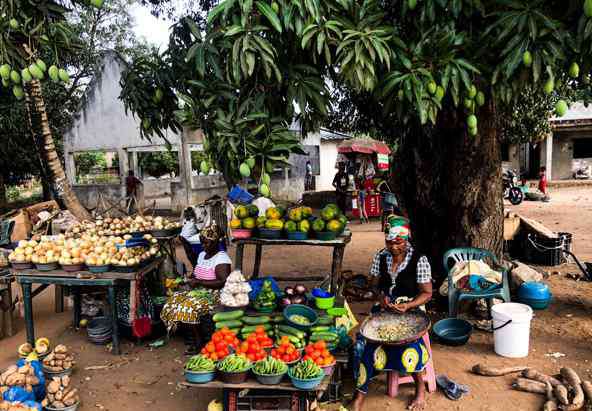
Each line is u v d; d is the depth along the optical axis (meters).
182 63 3.83
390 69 3.18
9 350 4.95
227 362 3.19
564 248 7.66
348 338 3.87
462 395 3.69
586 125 19.20
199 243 5.72
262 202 4.95
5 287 5.22
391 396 3.71
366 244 9.76
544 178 15.85
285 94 3.37
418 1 3.19
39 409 3.41
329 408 3.50
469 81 3.00
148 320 4.81
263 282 4.10
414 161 5.74
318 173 20.22
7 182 16.45
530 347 4.52
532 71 3.02
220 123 2.97
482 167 5.32
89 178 18.97
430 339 4.78
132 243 5.00
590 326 4.96
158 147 15.66
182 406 3.73
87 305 5.62
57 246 4.87
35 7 3.69
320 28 2.94
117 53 14.52
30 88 7.52
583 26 2.82
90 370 4.38
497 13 3.00
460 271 5.04
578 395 3.44
